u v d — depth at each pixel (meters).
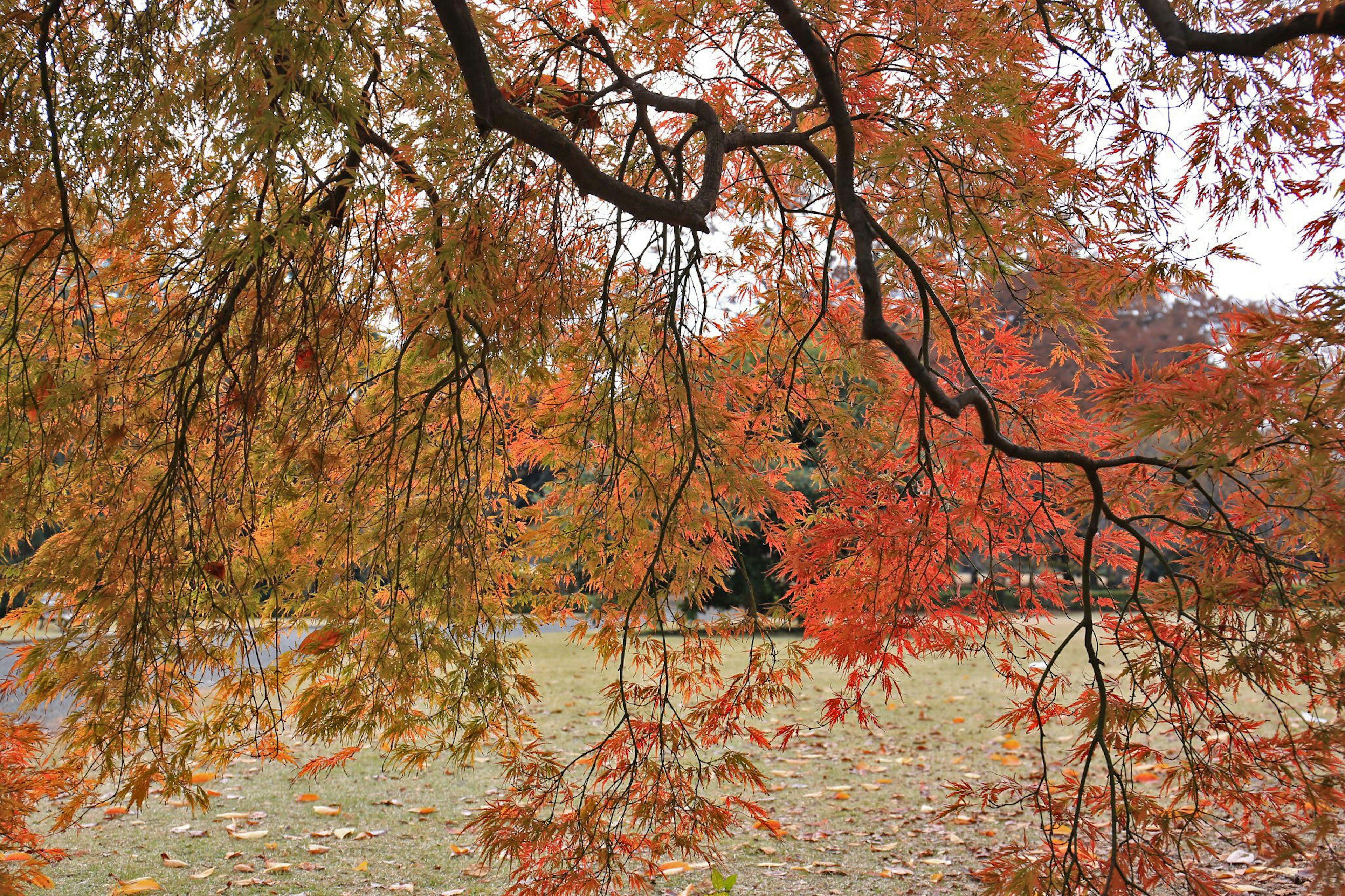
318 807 4.82
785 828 4.52
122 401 2.76
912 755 5.91
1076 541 3.17
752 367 3.96
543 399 3.38
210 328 2.59
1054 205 3.30
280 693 2.90
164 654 2.64
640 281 3.51
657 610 3.04
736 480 3.32
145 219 2.46
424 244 2.53
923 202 3.19
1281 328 2.20
